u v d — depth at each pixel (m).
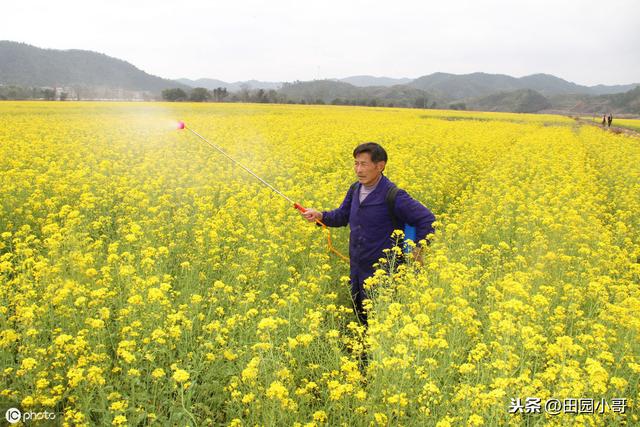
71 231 6.56
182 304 4.96
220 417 4.05
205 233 7.36
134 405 3.72
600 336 4.43
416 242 5.50
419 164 15.86
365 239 5.48
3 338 4.14
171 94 105.50
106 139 18.58
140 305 4.66
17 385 3.82
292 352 4.43
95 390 3.86
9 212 8.33
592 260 7.29
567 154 20.44
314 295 5.71
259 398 3.63
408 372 3.73
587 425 3.38
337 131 25.00
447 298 4.90
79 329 4.49
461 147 21.83
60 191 9.23
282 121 31.48
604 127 47.00
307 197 10.43
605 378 3.50
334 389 3.60
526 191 12.74
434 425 3.54
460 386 3.84
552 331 4.82
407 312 4.88
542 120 55.19
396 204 5.32
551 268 6.65
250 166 13.73
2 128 20.98
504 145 24.16
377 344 3.95
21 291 5.25
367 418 3.54
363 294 5.55
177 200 10.04
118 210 9.11
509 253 7.81
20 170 12.41
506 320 4.06
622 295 5.60
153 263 5.59
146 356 3.88
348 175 13.38
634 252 7.99
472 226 8.72
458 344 4.39
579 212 10.27
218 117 33.97
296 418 3.65
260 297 5.66
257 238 7.48
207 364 4.30
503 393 3.29
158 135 20.61
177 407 3.81
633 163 18.23
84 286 4.91
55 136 19.12
